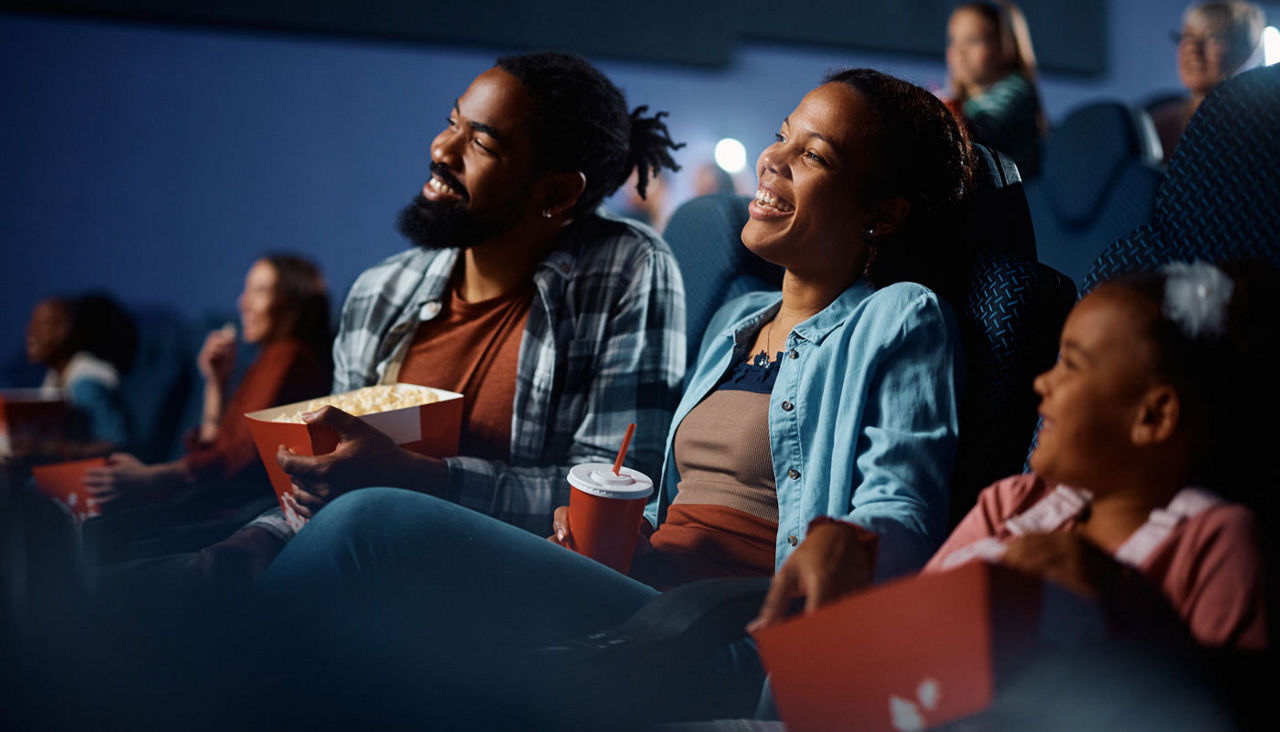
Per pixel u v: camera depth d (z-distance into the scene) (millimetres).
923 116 1066
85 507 1335
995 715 570
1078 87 5562
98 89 4500
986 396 984
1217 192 868
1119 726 566
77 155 4492
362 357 1439
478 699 729
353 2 4777
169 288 4668
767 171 1081
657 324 1327
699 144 5223
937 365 973
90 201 4527
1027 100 2510
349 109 4855
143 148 4586
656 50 5164
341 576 813
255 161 4746
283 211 4812
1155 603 612
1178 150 909
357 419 1054
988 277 1038
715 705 861
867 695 575
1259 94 860
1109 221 1901
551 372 1317
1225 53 2617
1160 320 639
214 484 1477
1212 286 645
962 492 970
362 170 4906
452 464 1138
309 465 1037
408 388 1237
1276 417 665
